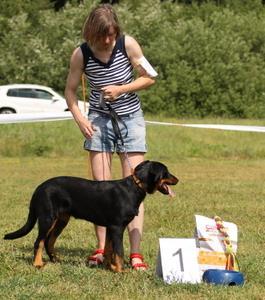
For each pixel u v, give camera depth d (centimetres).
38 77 5178
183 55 4891
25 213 1295
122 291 690
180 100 4762
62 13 5500
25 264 816
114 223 778
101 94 815
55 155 2764
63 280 737
